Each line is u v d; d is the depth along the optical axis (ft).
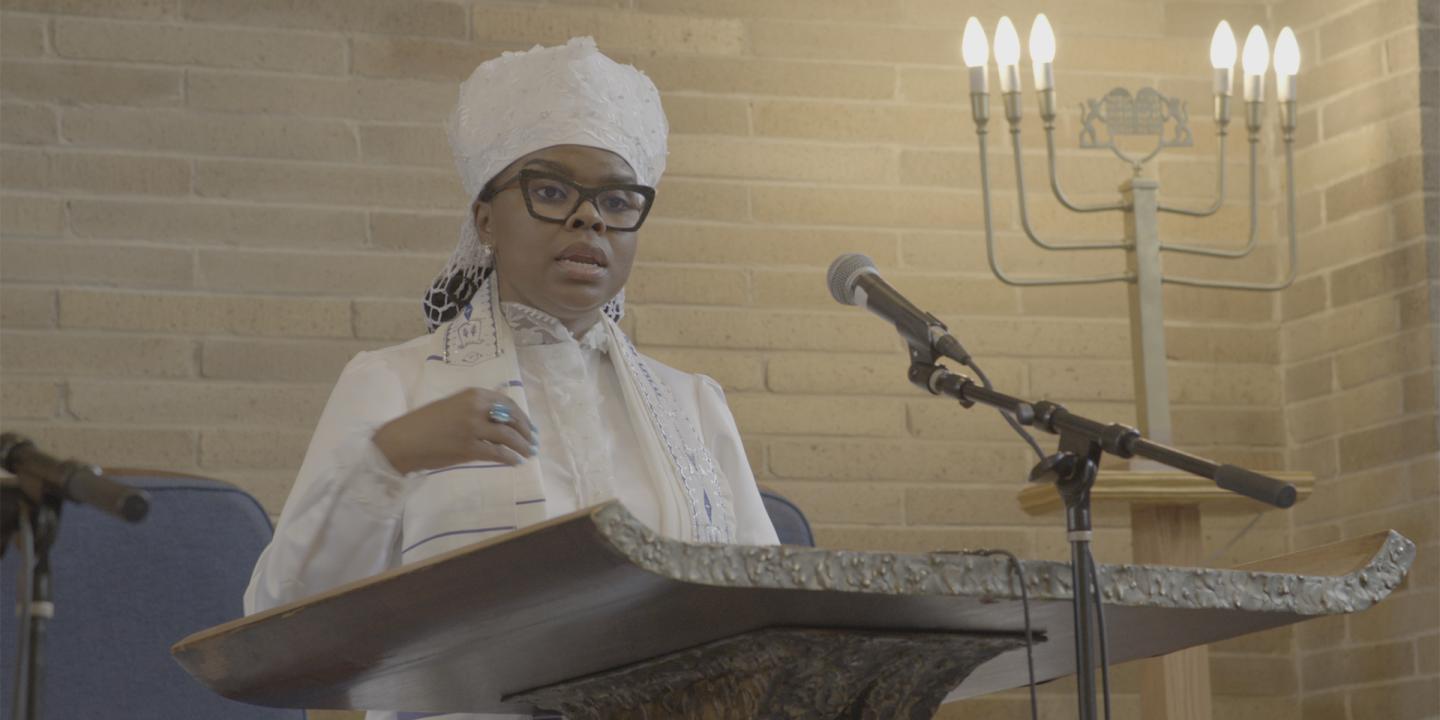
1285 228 14.76
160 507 8.32
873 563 4.83
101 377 12.68
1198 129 14.82
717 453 7.46
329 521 5.95
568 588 4.78
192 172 13.06
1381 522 13.75
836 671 5.49
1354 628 13.87
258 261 13.08
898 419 13.97
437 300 7.57
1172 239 14.62
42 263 12.71
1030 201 14.47
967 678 6.43
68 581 8.00
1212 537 14.34
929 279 14.24
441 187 13.47
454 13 13.67
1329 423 14.25
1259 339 14.67
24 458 4.37
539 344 7.14
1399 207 13.79
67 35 12.99
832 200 14.16
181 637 8.22
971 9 14.61
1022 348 14.29
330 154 13.32
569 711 6.26
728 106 14.10
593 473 6.82
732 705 5.57
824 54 14.32
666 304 13.76
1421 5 13.78
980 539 13.96
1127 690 13.85
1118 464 12.35
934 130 14.40
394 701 6.39
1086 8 14.80
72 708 7.89
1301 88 14.67
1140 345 13.10
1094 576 5.26
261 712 8.36
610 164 7.11
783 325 13.92
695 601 4.86
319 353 13.08
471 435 5.70
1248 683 14.20
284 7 13.38
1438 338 13.46
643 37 14.02
